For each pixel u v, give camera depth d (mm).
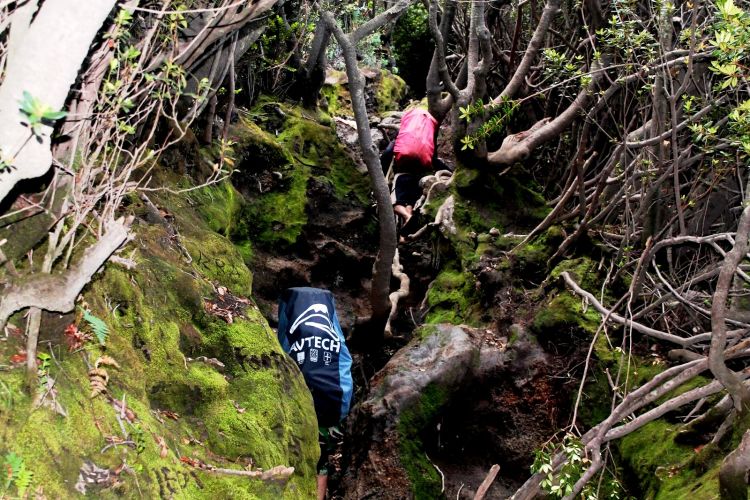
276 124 6145
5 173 1484
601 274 4398
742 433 2762
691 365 2902
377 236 6090
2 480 1461
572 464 2734
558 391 4125
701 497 2646
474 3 4973
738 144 2932
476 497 2984
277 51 6234
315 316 3920
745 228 2348
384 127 7258
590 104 5020
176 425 2344
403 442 3910
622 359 3473
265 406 2775
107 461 1805
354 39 4516
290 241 5469
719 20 3215
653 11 3850
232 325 3062
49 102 1419
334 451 4305
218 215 4172
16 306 1642
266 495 2314
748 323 3510
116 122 2105
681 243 3549
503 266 4852
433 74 5918
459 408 4227
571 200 5262
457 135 5398
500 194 5480
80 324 2098
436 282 5336
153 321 2555
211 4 2928
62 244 1763
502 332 4527
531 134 5453
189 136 4152
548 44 5840
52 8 1375
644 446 3412
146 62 2617
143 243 2941
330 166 6203
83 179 1887
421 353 4273
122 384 2141
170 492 1938
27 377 1700
